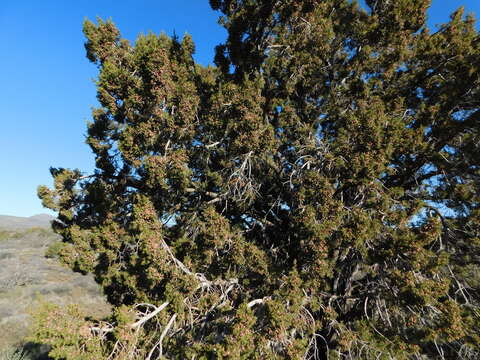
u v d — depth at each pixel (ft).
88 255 28.89
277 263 29.55
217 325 24.40
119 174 34.19
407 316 24.07
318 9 33.81
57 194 32.17
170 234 32.53
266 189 35.27
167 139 26.02
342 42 36.11
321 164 27.32
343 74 34.17
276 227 36.40
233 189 30.94
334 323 26.81
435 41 32.91
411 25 33.71
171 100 24.31
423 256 21.29
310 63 33.30
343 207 24.07
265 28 38.58
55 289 89.45
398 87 33.81
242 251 25.76
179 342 25.22
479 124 26.58
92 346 19.36
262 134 25.89
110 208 30.73
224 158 30.14
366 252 22.06
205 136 28.68
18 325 63.16
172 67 28.55
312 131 32.83
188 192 32.58
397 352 23.12
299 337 26.99
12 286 88.74
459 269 28.04
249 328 19.54
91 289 95.55
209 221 26.50
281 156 33.14
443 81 30.94
